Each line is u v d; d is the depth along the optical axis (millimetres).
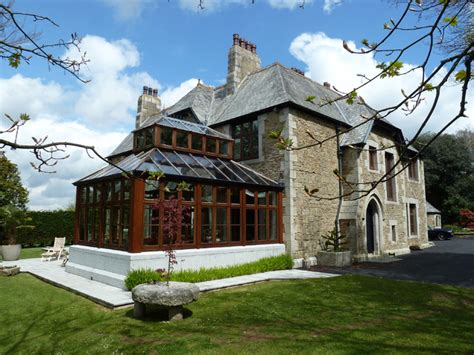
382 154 17547
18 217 16953
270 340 5504
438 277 10992
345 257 13359
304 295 8422
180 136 12586
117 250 10008
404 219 18984
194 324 6422
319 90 18406
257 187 12445
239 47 18625
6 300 8328
